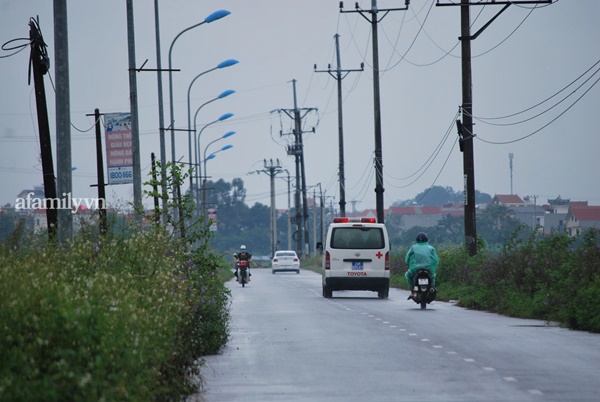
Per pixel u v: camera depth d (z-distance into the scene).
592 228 67.44
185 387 30.72
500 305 70.44
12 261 33.94
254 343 49.22
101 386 22.36
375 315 68.69
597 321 52.69
